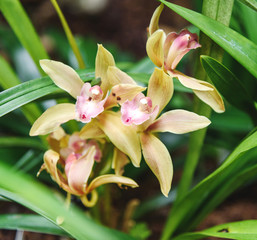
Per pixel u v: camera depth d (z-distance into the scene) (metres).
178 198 0.44
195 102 0.40
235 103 0.40
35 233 0.50
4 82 0.42
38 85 0.37
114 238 0.38
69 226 0.35
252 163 0.41
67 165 0.36
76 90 0.36
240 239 0.35
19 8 0.40
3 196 0.35
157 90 0.36
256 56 0.37
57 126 0.35
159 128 0.36
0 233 0.50
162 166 0.36
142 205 0.53
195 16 0.36
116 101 0.36
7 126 0.51
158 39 0.35
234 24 0.42
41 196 0.31
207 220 0.53
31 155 0.47
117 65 0.45
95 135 0.36
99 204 0.45
